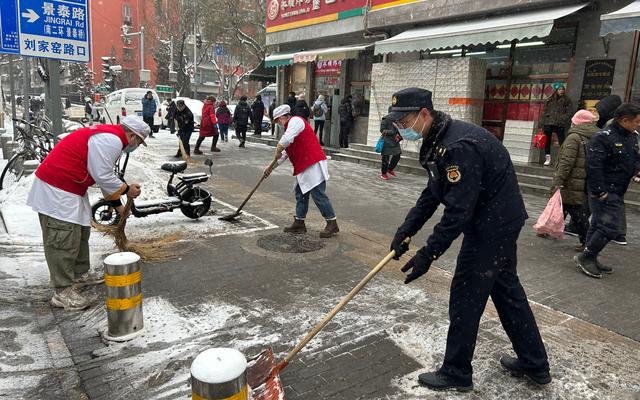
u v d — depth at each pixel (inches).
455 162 101.1
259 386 105.5
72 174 146.5
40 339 134.1
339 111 558.3
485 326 147.3
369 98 566.3
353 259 205.9
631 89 342.3
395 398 111.5
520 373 119.7
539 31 344.5
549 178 351.9
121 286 131.7
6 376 116.4
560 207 227.8
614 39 346.6
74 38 297.1
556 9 363.6
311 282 179.0
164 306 154.3
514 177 107.7
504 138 408.5
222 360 80.6
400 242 117.3
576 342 139.0
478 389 115.3
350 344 134.6
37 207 146.5
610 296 173.6
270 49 750.5
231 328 141.8
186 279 177.5
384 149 404.5
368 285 177.8
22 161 350.3
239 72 2170.3
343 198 332.5
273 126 699.4
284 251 212.4
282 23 676.7
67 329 140.3
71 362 123.2
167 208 241.3
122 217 184.5
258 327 142.9
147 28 1686.8
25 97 464.4
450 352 113.9
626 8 299.9
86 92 1720.0
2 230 226.5
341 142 562.3
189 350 129.2
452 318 112.9
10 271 179.8
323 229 252.7
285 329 142.2
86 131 150.4
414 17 468.1
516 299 115.0
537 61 404.5
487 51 442.3
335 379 118.3
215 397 77.5
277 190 352.5
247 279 179.8
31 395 110.1
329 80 628.4
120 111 789.9
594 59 359.3
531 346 115.5
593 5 355.6
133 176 323.0
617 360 129.6
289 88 721.0
